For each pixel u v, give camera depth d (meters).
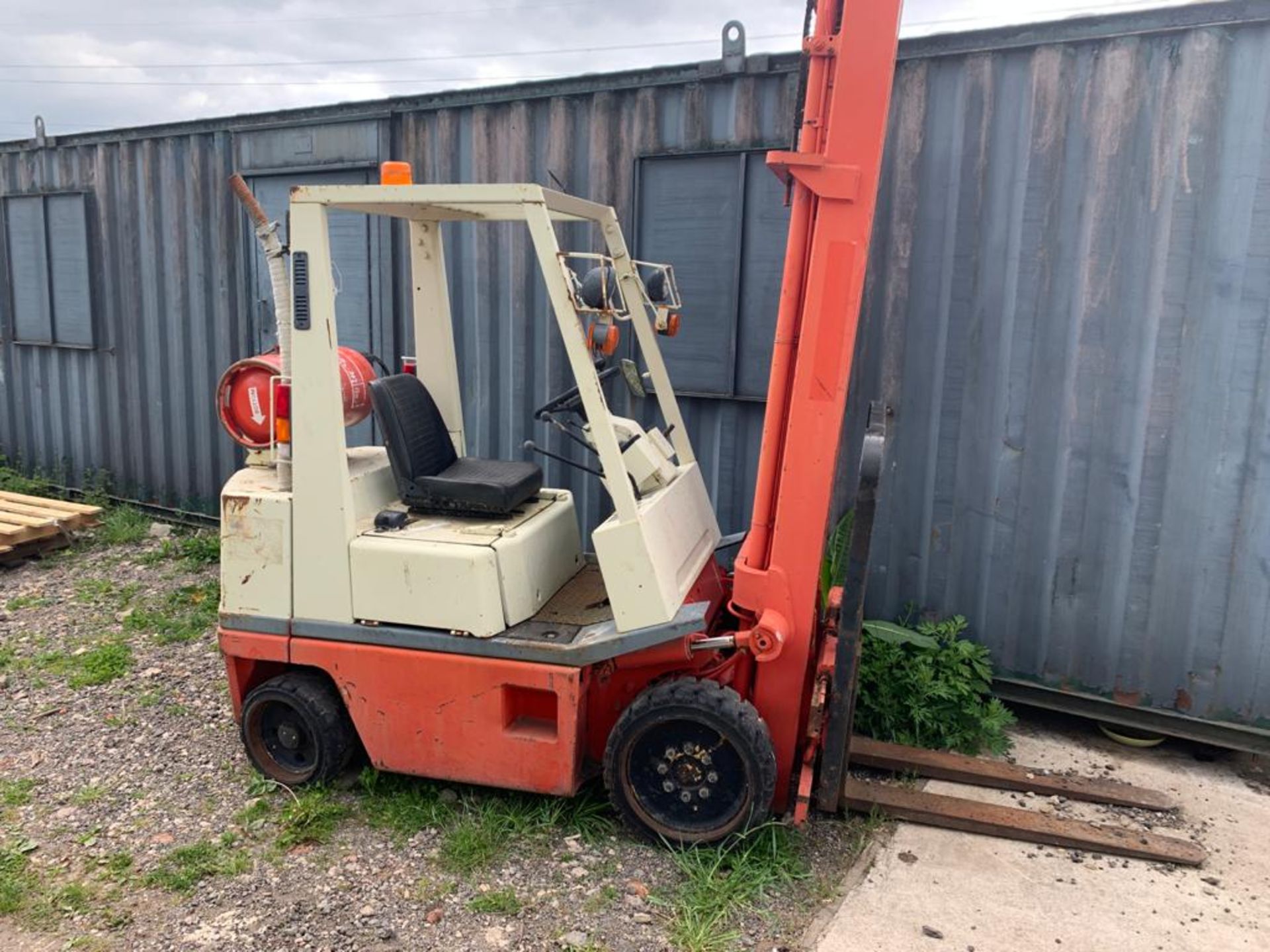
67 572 6.29
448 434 4.09
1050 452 4.22
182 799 3.61
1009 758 4.13
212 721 4.21
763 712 3.32
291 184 6.34
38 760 3.87
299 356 3.28
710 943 2.84
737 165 4.74
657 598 3.10
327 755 3.57
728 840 3.22
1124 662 4.19
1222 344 3.84
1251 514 3.88
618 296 4.54
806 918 2.98
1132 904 3.10
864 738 4.09
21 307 8.15
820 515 3.16
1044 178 4.07
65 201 7.57
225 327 6.88
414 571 3.29
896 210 4.38
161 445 7.45
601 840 3.35
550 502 3.89
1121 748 4.27
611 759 3.28
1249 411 3.83
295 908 2.99
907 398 4.48
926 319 4.40
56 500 7.59
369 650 3.39
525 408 5.62
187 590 5.86
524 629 3.36
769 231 4.73
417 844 3.33
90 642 5.10
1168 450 3.99
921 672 4.18
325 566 3.39
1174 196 3.84
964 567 4.48
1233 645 3.98
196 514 7.30
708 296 4.92
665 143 4.96
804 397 3.13
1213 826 3.61
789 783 3.44
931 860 3.31
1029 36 4.00
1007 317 4.23
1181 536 4.02
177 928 2.90
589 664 3.21
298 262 3.22
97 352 7.68
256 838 3.36
